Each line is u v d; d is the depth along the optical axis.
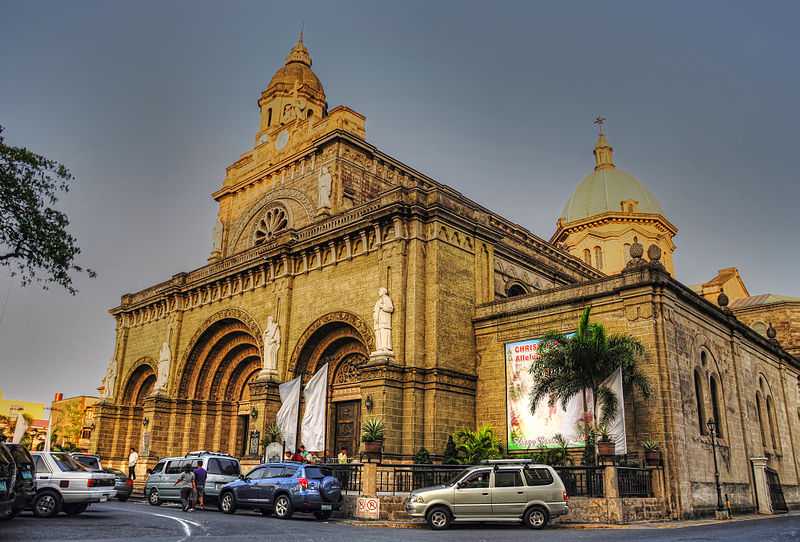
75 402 91.94
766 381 42.72
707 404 31.95
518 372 33.22
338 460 33.09
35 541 14.72
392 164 47.16
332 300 37.41
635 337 29.72
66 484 22.61
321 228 39.75
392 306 33.56
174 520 21.59
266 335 40.03
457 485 22.22
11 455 18.17
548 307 33.00
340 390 37.38
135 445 52.84
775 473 37.38
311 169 45.94
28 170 27.42
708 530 21.08
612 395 27.64
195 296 48.66
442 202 35.47
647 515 25.42
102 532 17.17
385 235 35.28
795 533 19.50
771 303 62.25
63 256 28.33
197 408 47.41
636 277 30.19
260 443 37.31
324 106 55.94
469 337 35.06
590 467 24.77
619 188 69.94
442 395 32.38
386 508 24.33
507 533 19.42
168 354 48.62
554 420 31.27
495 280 38.81
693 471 28.84
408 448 31.23
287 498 24.23
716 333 35.53
